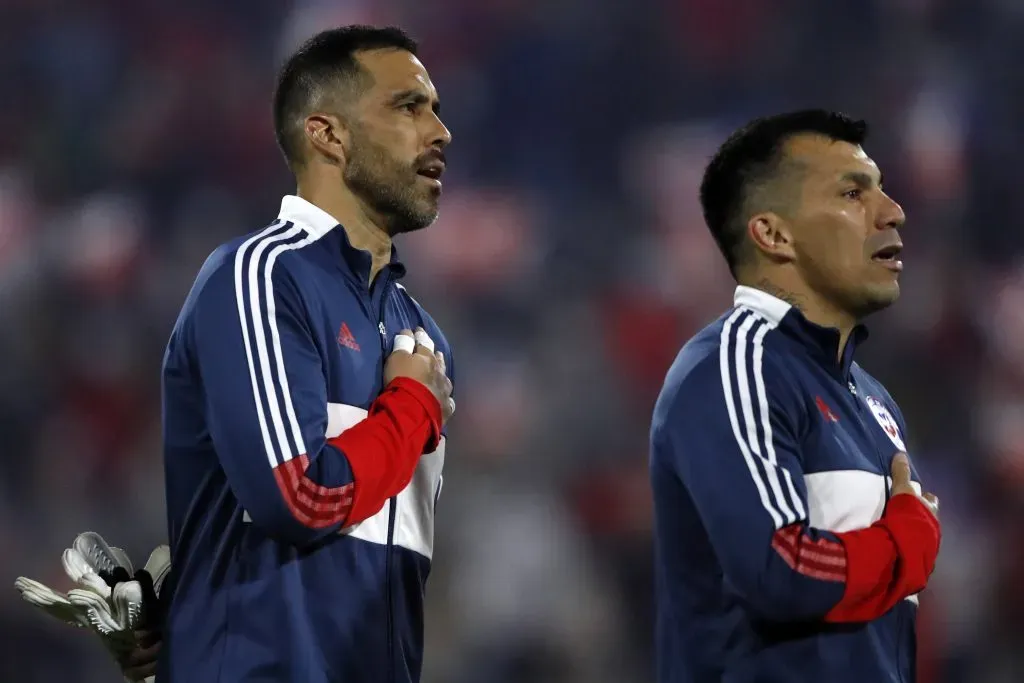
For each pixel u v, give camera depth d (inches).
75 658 954.7
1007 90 1357.0
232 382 336.5
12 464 1085.8
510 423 1080.2
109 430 1110.4
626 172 1359.5
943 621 970.7
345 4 1409.9
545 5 1423.5
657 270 1223.5
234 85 1384.1
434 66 1398.9
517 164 1371.8
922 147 1314.0
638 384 1141.7
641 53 1417.3
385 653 353.4
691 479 343.0
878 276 364.5
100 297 1175.0
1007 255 1280.8
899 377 1161.4
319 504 329.1
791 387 351.9
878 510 352.2
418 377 359.9
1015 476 1079.6
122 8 1403.8
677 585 358.6
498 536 983.6
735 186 376.8
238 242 359.9
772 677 339.3
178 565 359.6
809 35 1406.3
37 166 1333.7
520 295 1200.8
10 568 1006.4
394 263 383.6
